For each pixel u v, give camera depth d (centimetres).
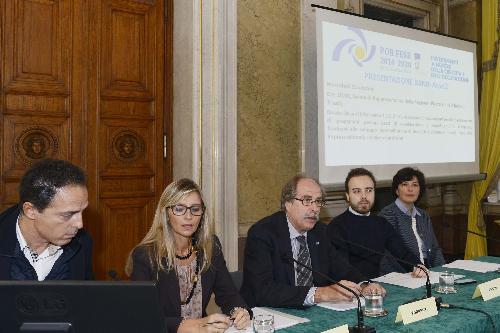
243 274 234
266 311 198
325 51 421
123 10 361
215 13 371
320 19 419
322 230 253
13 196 320
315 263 239
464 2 579
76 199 150
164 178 381
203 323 170
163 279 200
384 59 465
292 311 198
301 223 231
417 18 575
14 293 107
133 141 366
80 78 342
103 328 109
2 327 108
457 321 178
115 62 357
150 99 374
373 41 457
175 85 383
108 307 108
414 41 490
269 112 404
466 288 231
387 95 465
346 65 436
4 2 315
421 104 493
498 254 542
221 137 372
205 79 372
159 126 379
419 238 341
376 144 455
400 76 476
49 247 173
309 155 430
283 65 413
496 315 189
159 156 379
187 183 205
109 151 355
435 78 507
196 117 371
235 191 377
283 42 413
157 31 377
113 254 355
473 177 531
